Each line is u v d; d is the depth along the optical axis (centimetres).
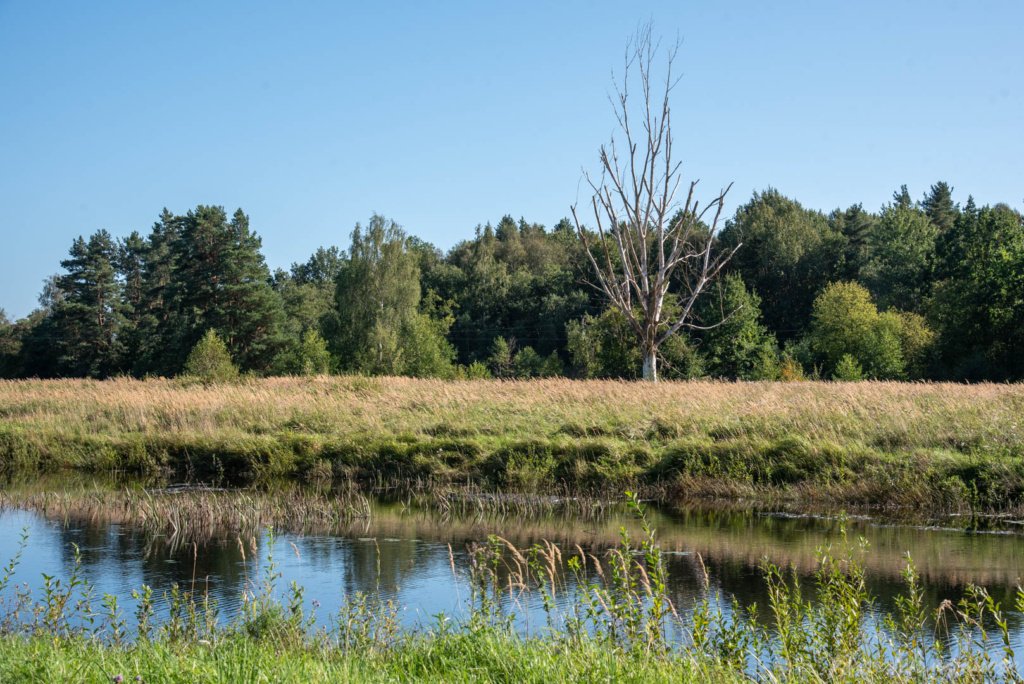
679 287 6925
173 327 6775
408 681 595
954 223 6469
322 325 7700
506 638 679
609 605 722
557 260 9300
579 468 1988
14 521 1605
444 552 1389
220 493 1959
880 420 2117
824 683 645
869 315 5547
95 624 934
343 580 1203
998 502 1688
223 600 1090
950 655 804
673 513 1727
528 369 6562
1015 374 4819
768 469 1902
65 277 7612
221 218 6831
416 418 2508
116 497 1839
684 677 602
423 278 8688
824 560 816
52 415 2745
